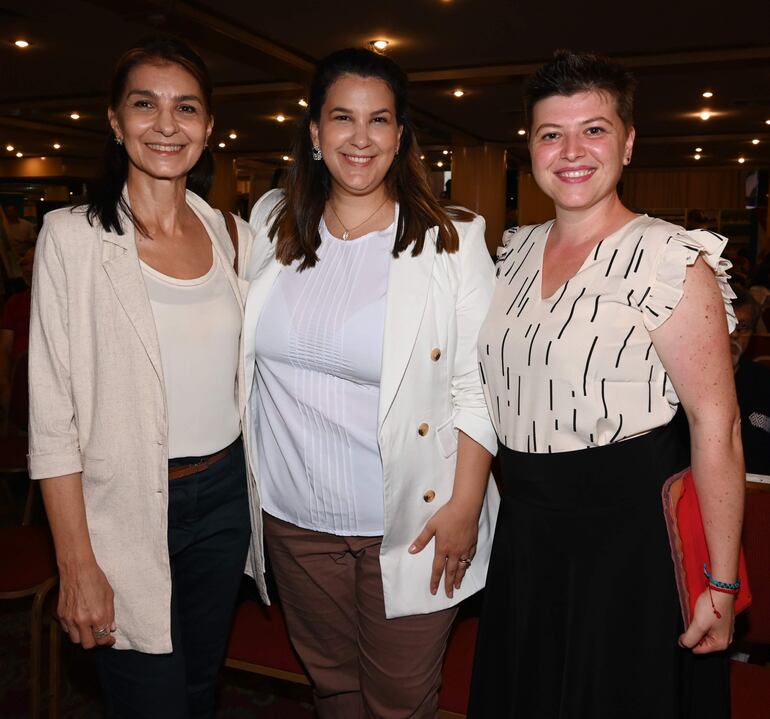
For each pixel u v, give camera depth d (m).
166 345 1.61
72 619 1.59
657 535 1.46
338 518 1.80
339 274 1.77
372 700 1.89
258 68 8.86
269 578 2.22
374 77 1.69
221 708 2.58
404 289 1.69
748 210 18.95
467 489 1.76
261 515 1.83
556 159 1.50
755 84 9.96
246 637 2.07
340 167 1.72
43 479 1.57
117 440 1.58
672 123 13.31
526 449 1.56
